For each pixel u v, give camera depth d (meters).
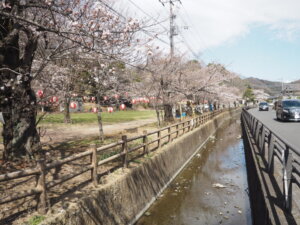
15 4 5.33
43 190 3.83
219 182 9.77
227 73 30.77
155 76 15.34
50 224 3.61
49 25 5.45
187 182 9.68
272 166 5.81
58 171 6.33
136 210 6.33
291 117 19.27
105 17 5.53
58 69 7.26
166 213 6.92
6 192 4.82
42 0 5.19
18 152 6.38
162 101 17.28
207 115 23.12
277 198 4.58
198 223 6.45
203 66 27.50
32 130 6.61
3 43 5.71
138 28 5.48
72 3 5.37
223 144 18.30
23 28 5.61
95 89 10.53
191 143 13.96
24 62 5.93
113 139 11.42
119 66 10.57
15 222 3.62
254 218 6.41
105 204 5.00
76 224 4.08
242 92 65.44
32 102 6.38
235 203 7.76
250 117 16.22
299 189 4.96
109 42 5.34
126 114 30.00
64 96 7.61
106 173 6.25
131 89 13.21
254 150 8.99
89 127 16.44
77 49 6.17
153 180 7.76
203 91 22.38
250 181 8.61
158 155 8.56
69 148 9.18
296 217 3.86
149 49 6.15
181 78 19.53
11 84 5.87
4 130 6.48
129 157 8.03
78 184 5.41
